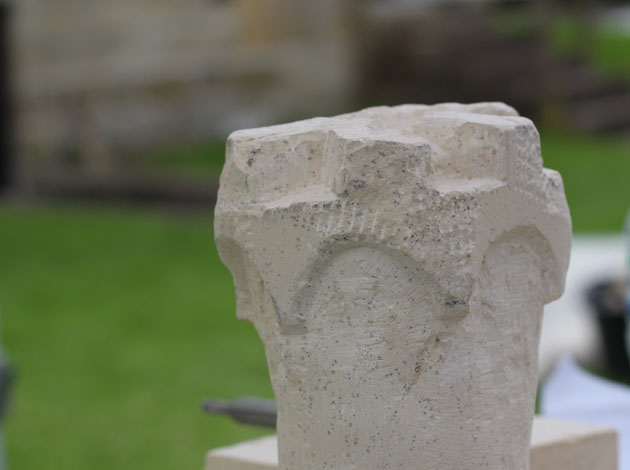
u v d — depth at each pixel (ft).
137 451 14.79
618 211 30.40
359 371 5.83
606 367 18.62
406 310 5.76
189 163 37.37
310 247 5.76
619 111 44.57
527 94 44.93
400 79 46.60
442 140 6.10
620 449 9.31
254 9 41.52
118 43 37.93
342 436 5.90
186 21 39.70
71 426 15.83
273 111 42.45
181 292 23.65
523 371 6.25
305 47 43.21
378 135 5.73
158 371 18.47
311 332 5.93
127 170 35.35
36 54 35.37
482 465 5.99
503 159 5.89
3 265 25.81
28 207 32.58
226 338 20.43
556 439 8.09
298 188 6.04
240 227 6.04
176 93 39.75
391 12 46.88
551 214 6.21
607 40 53.11
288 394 6.09
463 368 5.88
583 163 37.52
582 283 19.22
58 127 36.24
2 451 11.03
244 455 8.06
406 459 5.84
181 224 30.32
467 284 5.67
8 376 8.18
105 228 29.63
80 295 23.41
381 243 5.64
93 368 18.70
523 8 46.47
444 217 5.61
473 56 45.78
